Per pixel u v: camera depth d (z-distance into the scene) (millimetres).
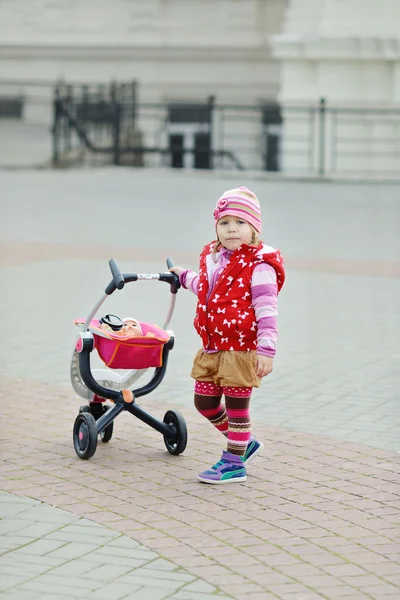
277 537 6586
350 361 11812
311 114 38531
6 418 9320
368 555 6332
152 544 6430
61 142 43656
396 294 16359
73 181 34812
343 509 7113
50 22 47438
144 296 15664
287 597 5734
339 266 19047
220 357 7680
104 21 47031
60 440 8664
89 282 16859
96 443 8055
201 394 7859
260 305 7504
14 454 8250
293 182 35375
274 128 45500
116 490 7434
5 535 6551
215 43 45969
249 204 7598
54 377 10930
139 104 41719
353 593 5801
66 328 13453
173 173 37906
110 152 40250
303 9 39344
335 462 8148
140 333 8305
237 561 6195
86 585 5836
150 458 8227
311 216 26562
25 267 18312
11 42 47656
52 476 7719
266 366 7445
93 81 47375
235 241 7566
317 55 37812
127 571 6027
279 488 7531
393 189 33500
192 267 17922
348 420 9375
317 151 38594
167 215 26281
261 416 9492
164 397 10109
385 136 37375
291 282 17359
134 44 46656
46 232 22938
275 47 38656
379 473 7887
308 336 13211
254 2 45656
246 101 46062
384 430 9062
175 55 46469
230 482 7625
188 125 46469
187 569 6066
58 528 6676
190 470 7934
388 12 37281
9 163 40219
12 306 14875
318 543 6500
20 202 28875
